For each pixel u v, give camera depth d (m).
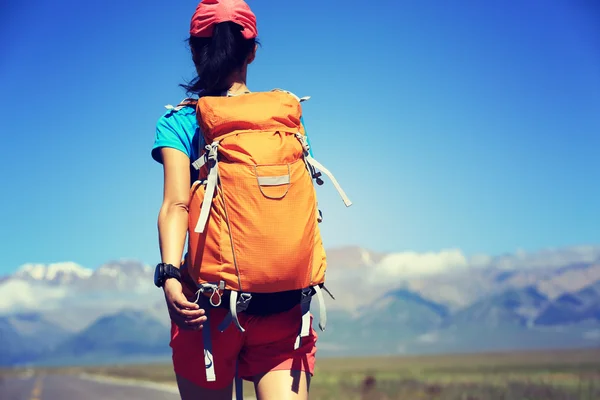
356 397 27.95
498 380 47.59
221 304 2.39
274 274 2.27
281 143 2.36
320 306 2.38
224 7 2.62
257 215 2.27
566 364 116.19
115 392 28.77
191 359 2.54
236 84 2.66
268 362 2.51
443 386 37.06
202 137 2.48
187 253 2.39
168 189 2.49
